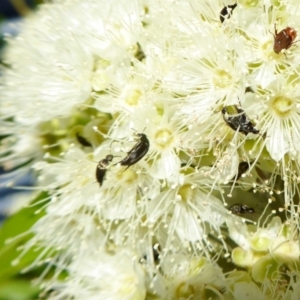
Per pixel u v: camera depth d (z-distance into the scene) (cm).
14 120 18
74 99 17
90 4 17
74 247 17
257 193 16
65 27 17
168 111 16
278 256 16
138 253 17
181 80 16
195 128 15
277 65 16
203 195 16
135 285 17
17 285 20
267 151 16
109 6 17
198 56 16
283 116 16
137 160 15
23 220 19
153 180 16
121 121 16
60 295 17
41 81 17
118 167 16
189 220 16
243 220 16
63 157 17
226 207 16
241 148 16
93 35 17
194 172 16
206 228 17
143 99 16
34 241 18
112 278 17
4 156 20
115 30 17
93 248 17
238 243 16
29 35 18
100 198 17
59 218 17
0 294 19
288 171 16
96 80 17
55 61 17
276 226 16
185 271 16
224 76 16
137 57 17
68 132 17
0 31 23
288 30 15
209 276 16
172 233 16
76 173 17
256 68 16
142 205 16
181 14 16
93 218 17
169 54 16
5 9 26
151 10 17
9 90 18
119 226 17
